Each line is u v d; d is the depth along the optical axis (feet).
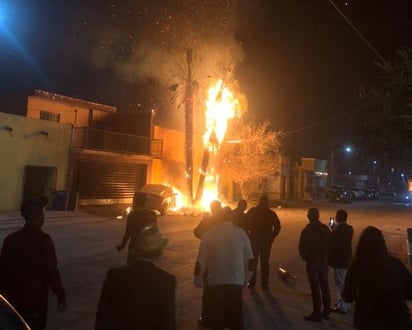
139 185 96.48
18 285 11.98
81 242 43.16
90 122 96.07
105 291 8.89
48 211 67.72
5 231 47.62
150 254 9.07
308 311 22.90
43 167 72.79
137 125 98.84
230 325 16.96
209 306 18.90
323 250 21.70
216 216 18.28
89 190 83.41
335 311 23.22
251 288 27.43
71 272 29.48
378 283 11.98
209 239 16.85
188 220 68.90
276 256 40.50
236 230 17.12
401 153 29.27
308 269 21.72
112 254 36.86
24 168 69.62
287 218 84.17
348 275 12.74
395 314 11.79
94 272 29.66
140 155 92.79
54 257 12.55
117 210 79.82
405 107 27.04
